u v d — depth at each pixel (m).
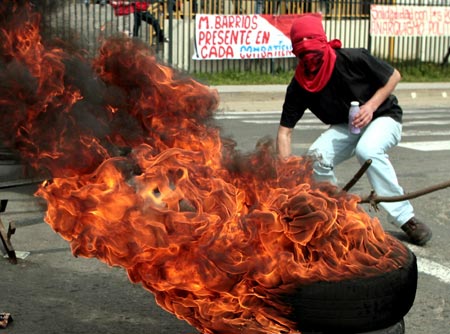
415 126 13.91
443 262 6.00
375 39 21.67
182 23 18.58
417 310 5.02
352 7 21.05
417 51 22.61
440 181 9.07
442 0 22.58
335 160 6.13
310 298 3.37
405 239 6.53
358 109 5.75
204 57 18.55
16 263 5.69
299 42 5.69
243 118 14.59
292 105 5.93
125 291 5.21
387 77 5.77
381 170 6.01
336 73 5.76
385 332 3.50
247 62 19.83
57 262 5.75
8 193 6.93
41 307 4.90
